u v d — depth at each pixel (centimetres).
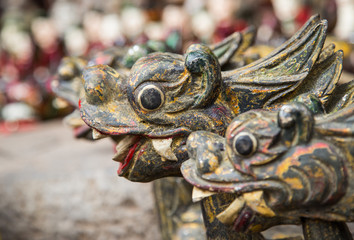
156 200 66
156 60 44
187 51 44
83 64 67
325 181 39
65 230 82
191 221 63
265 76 46
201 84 44
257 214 41
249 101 45
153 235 78
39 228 84
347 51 86
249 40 59
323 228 41
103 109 44
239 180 39
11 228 86
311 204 39
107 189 80
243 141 39
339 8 102
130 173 46
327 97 45
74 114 66
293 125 39
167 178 64
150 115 44
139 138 45
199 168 40
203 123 44
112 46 69
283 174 39
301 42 46
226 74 46
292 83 45
